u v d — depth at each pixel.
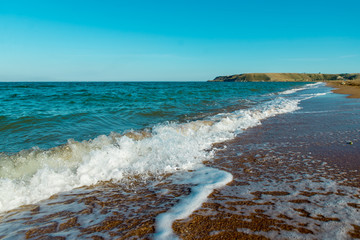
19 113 9.38
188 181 3.53
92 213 2.68
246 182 3.40
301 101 15.38
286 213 2.50
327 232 2.15
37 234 2.29
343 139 5.63
